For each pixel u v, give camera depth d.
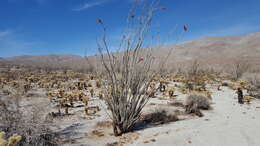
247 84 15.37
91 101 10.76
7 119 4.01
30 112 4.50
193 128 5.35
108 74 5.52
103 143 4.59
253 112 7.86
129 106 5.30
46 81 20.58
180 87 16.27
